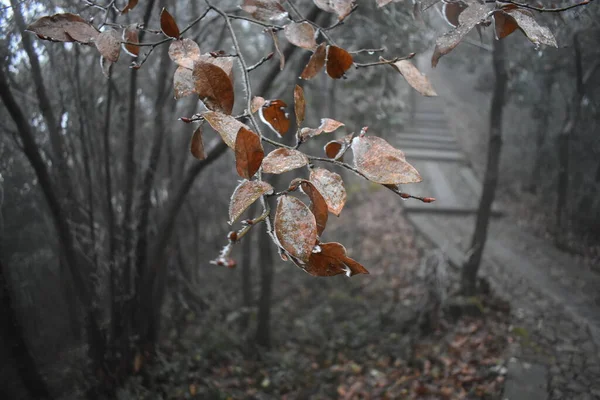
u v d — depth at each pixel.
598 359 3.84
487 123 10.55
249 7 1.25
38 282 3.60
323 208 0.79
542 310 5.00
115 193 4.07
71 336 3.67
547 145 7.46
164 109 3.75
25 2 2.15
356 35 4.45
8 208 3.35
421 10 1.38
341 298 6.42
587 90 4.97
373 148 0.80
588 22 2.67
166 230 3.52
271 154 0.80
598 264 5.48
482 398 3.62
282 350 5.15
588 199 5.77
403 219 8.98
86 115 3.05
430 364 4.42
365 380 4.41
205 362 4.41
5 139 3.17
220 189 7.71
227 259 0.71
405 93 11.89
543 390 3.44
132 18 3.11
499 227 7.80
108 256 3.41
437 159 11.05
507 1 1.04
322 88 6.54
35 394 2.90
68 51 2.96
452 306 5.21
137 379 3.52
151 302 3.74
